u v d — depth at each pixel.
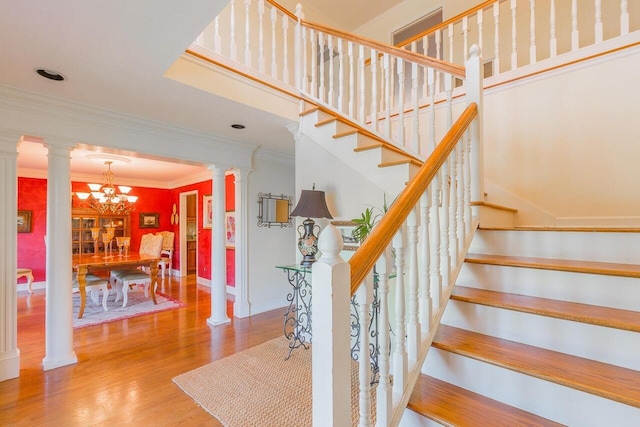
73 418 1.96
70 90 2.37
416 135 2.47
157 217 7.64
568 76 2.62
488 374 1.25
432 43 4.44
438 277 1.48
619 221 2.39
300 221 3.27
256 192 4.36
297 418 1.97
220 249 3.86
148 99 2.54
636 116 2.33
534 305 1.39
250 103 2.70
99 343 3.18
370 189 2.65
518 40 3.51
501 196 2.94
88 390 2.28
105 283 4.41
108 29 1.64
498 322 1.44
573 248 1.70
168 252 7.46
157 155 3.25
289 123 3.15
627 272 1.31
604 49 2.46
